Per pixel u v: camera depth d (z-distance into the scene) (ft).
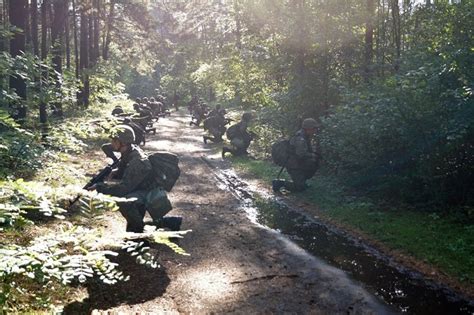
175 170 20.48
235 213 27.25
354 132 28.86
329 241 22.06
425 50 31.30
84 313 13.34
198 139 66.80
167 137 67.10
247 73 57.06
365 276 17.56
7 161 22.47
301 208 28.60
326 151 35.76
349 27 40.86
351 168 33.78
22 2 35.37
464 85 24.16
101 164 37.45
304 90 41.14
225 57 65.16
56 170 23.30
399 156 28.68
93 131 20.61
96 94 76.18
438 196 25.36
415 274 17.79
